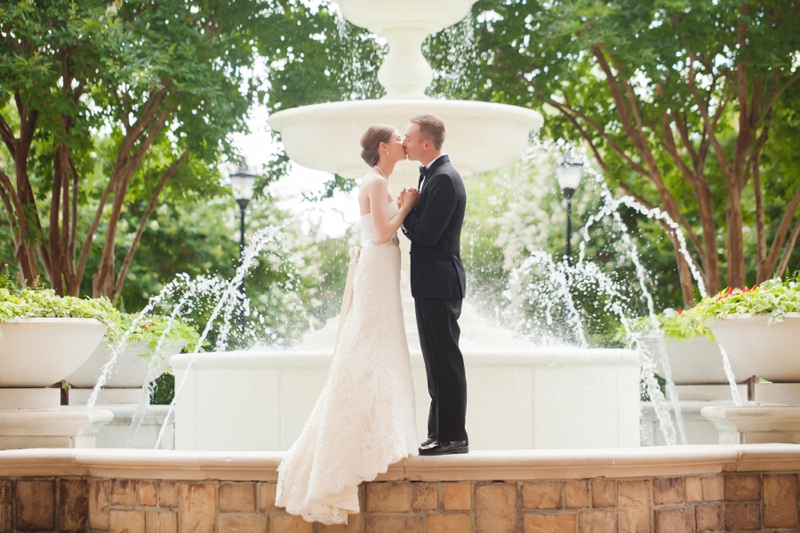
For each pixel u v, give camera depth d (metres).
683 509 5.37
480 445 6.58
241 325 16.44
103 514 5.51
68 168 16.45
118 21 13.56
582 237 24.08
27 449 5.96
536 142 18.70
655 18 14.93
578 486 5.13
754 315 6.69
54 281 15.19
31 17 13.28
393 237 5.29
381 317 5.13
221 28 15.66
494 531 5.07
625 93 16.86
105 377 9.63
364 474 4.90
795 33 15.11
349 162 8.05
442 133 5.33
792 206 15.84
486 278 24.03
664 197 16.25
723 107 15.99
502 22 15.67
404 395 5.09
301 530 5.08
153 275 24.14
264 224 24.88
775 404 6.71
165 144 18.22
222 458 5.12
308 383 6.76
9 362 6.86
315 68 15.95
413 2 8.12
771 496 5.66
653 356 9.39
